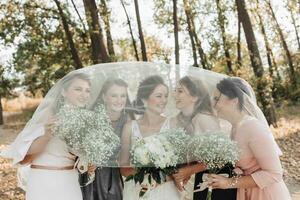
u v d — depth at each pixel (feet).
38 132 13.69
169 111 14.46
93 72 14.40
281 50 89.20
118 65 14.65
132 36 76.07
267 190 13.78
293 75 85.05
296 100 81.35
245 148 13.70
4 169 30.55
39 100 94.43
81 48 72.18
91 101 14.14
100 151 13.23
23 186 15.89
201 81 14.51
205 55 74.08
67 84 14.01
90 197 14.64
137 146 13.87
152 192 14.42
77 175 14.33
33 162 14.16
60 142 13.99
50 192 13.75
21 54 72.02
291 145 41.16
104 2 66.59
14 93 90.33
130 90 14.42
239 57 73.00
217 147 13.33
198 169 14.69
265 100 52.90
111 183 14.92
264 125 13.89
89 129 13.34
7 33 67.92
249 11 58.03
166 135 14.02
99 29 59.52
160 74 14.58
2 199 24.45
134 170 14.56
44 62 73.56
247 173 13.89
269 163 13.41
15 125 67.00
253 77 53.93
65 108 13.47
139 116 14.34
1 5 66.90
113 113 14.25
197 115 14.33
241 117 13.97
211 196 14.67
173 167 14.25
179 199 14.84
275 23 81.10
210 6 73.15
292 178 30.94
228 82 14.16
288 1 84.28
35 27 69.00
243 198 14.19
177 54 62.90
